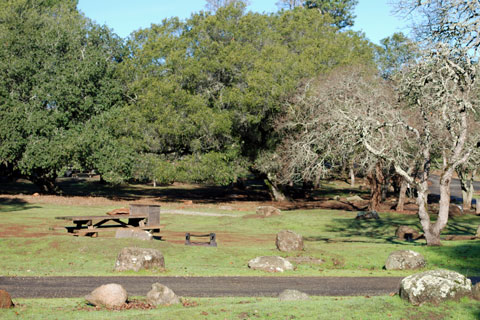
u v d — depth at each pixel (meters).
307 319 10.34
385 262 19.80
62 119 44.59
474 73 21.66
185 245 21.81
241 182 67.44
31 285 14.38
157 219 26.17
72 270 17.20
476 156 24.45
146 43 50.81
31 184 61.66
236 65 47.91
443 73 22.47
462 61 22.08
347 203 50.28
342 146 26.44
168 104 46.88
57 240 20.80
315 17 54.56
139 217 25.25
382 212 40.72
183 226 31.94
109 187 63.00
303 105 42.41
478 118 27.61
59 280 15.25
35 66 44.75
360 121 24.52
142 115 46.97
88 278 15.66
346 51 49.69
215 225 32.91
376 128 24.41
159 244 21.25
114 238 22.02
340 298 12.88
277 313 10.72
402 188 42.56
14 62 43.44
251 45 49.66
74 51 47.16
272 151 47.78
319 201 52.12
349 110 27.80
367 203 50.12
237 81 48.88
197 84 48.72
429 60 22.22
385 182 50.53
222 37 51.25
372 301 11.41
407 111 32.59
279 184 50.59
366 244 25.02
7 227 26.86
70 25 48.50
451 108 24.00
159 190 62.22
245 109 45.00
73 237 21.70
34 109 44.12
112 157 44.78
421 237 28.56
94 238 21.73
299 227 32.62
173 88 47.06
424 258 19.81
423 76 22.59
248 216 36.47
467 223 34.44
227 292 14.07
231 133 47.94
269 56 46.81
